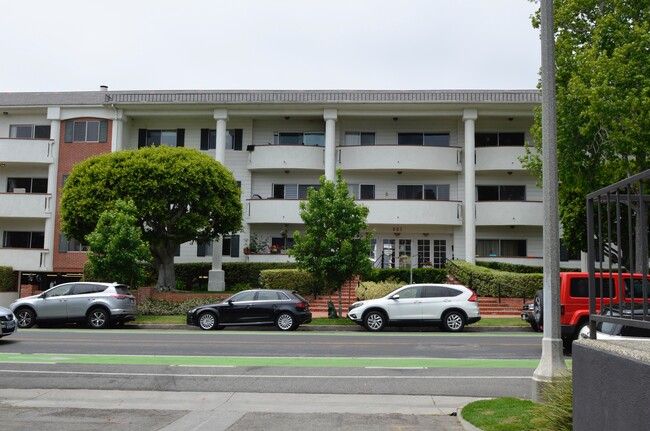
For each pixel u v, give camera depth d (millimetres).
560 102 21609
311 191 24891
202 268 32875
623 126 20438
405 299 21078
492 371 12539
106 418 8672
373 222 32562
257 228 34438
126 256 24688
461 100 32531
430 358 14352
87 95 33969
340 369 12797
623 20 22000
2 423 8344
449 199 34188
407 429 7949
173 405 9641
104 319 21969
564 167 22000
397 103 32781
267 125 35344
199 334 19906
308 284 29297
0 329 16797
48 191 33562
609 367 4555
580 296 15805
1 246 34594
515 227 33938
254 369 12789
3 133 35188
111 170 27547
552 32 9188
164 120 35188
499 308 26453
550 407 6836
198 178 27797
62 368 12844
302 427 8086
